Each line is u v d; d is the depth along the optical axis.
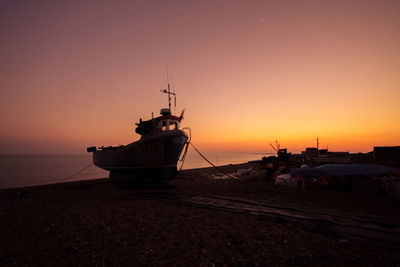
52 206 8.30
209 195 9.88
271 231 5.01
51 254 4.02
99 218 6.45
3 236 5.01
